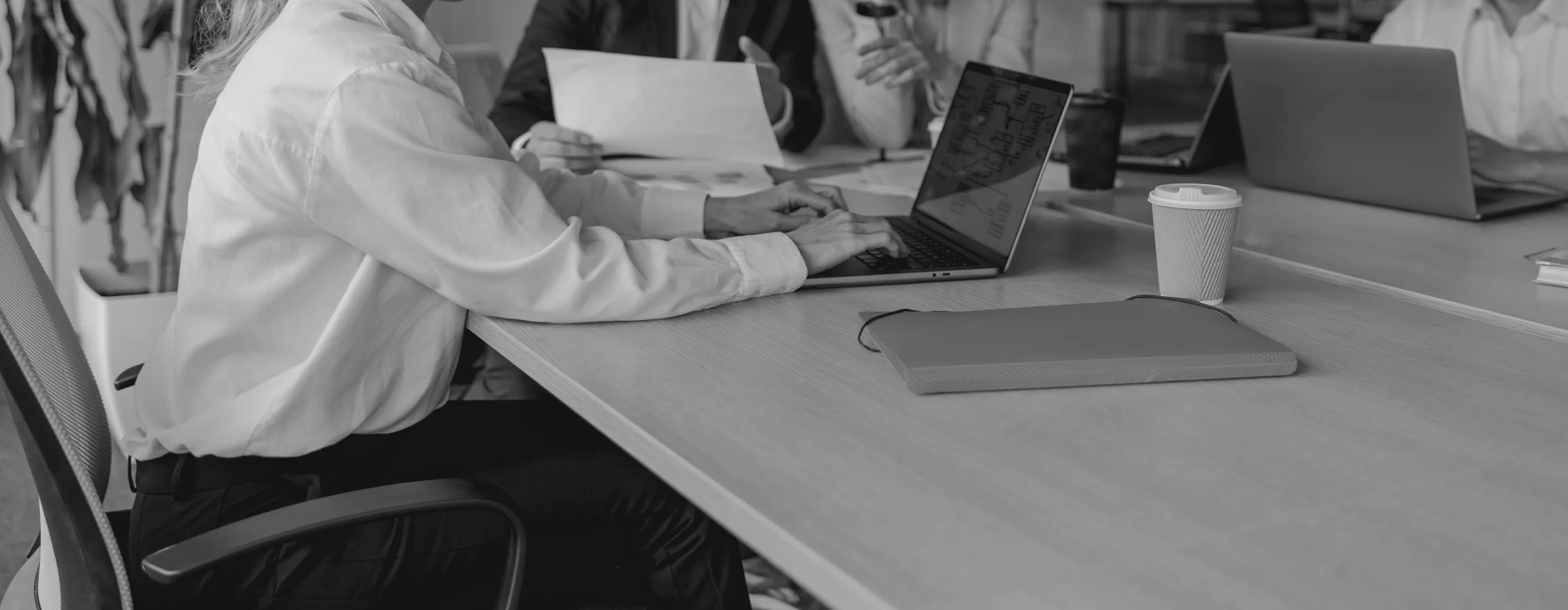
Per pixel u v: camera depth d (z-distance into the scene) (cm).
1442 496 80
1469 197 167
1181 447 88
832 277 135
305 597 112
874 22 288
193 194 123
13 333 85
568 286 118
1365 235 161
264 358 122
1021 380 100
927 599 66
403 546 113
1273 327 119
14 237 110
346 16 123
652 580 127
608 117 227
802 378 104
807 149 271
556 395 107
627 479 125
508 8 305
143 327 240
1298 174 192
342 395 120
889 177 219
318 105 113
